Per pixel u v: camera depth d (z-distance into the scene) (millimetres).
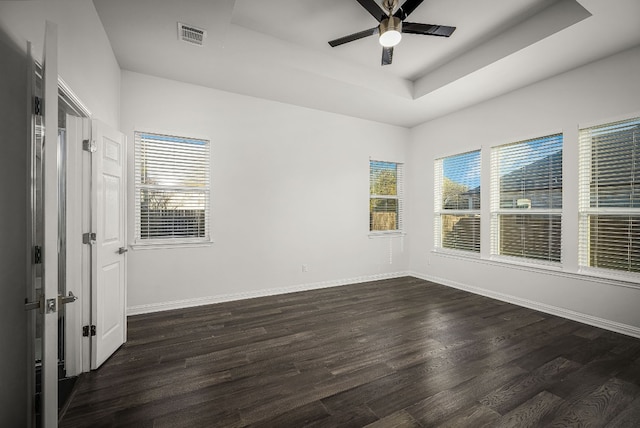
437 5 2549
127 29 2488
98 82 2355
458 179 4551
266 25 2863
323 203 4496
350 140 4738
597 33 2514
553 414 1665
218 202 3705
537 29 2648
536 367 2174
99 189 2180
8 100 1244
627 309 2770
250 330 2857
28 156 1358
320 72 3295
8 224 1265
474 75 3303
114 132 2412
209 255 3650
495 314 3330
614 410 1701
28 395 1304
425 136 5055
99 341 2170
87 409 1692
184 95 3504
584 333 2799
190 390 1885
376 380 2004
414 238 5293
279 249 4133
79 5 1939
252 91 3758
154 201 3408
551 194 3396
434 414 1657
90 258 2135
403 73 3812
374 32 2521
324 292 4234
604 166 2971
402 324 3021
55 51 1234
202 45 2738
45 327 1207
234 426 1561
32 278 1354
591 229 3074
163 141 3447
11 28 1248
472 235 4344
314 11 2646
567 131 3215
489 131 4020
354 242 4797
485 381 1992
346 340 2641
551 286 3350
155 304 3357
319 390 1889
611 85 2877
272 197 4074
